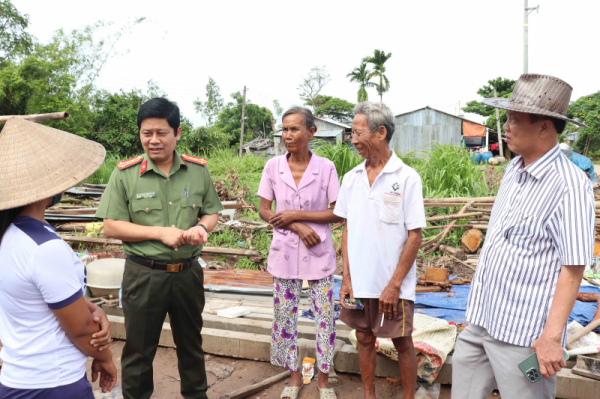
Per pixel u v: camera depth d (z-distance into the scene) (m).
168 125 2.33
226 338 3.50
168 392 3.02
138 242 2.39
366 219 2.52
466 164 7.95
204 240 2.32
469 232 5.84
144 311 2.39
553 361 1.66
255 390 2.98
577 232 1.64
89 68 23.78
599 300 3.63
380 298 2.45
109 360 1.67
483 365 2.04
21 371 1.45
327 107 54.19
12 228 1.44
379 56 42.38
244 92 30.98
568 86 1.74
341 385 3.11
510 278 1.83
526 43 19.92
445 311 3.91
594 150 34.72
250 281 4.73
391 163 2.48
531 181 1.81
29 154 1.48
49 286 1.40
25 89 18.55
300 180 2.91
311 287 2.95
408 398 2.62
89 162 1.57
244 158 13.09
